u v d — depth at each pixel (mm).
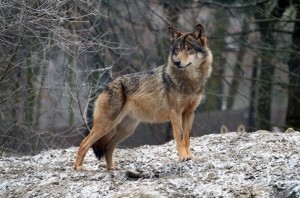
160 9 35438
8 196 15820
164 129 34750
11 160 19844
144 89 17734
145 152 19953
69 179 16625
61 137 27266
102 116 17781
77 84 22609
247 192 13977
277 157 16891
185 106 17453
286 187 13367
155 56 32094
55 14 18578
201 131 35938
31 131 25391
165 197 14039
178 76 17188
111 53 29969
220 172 15570
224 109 44219
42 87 23844
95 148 17938
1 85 25109
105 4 28953
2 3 17969
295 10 34594
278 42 33719
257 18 33219
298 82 33438
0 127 25547
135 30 31719
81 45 22219
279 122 46594
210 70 17625
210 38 33406
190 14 41031
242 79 34656
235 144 19125
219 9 33812
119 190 14883
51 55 26172
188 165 16359
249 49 35406
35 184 16359
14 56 23281
